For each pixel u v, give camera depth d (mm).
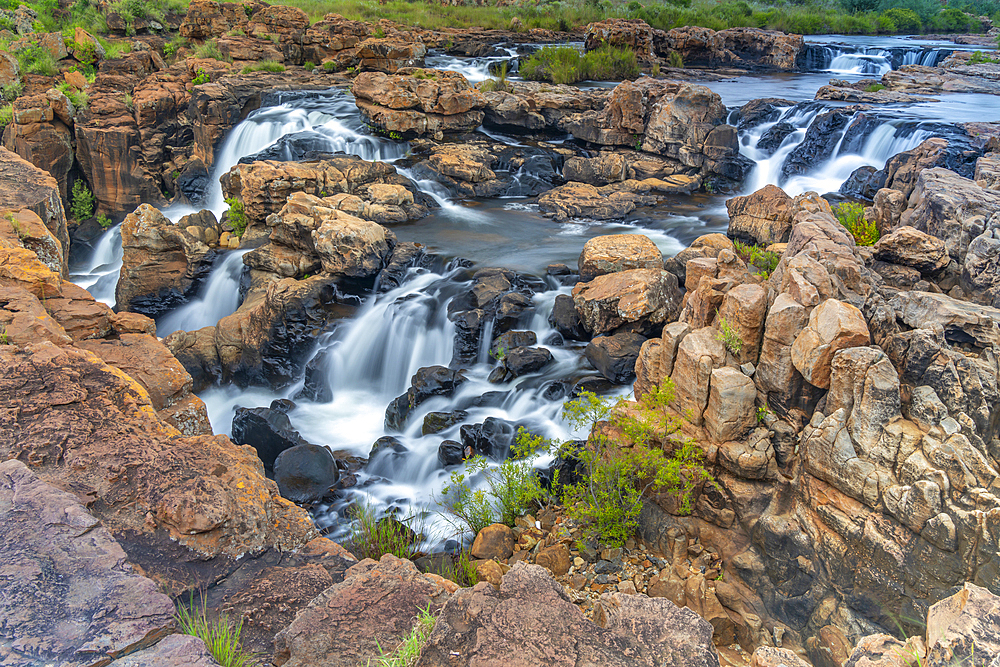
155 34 44000
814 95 32375
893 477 7039
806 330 7969
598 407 10391
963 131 20422
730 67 43812
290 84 31734
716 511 8750
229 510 5559
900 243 10586
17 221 11117
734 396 8477
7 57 31594
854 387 7391
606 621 4121
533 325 15148
